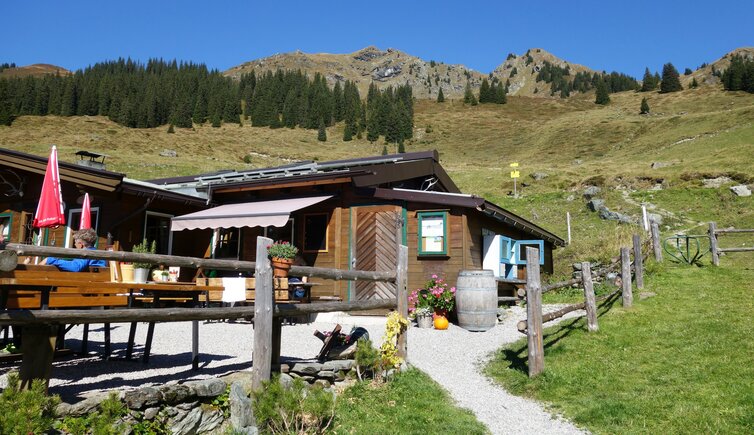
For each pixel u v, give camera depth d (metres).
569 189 38.94
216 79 167.12
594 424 6.03
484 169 58.78
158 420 4.98
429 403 6.67
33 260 10.98
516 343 10.02
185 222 13.80
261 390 5.59
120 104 126.25
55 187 7.88
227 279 6.96
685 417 5.87
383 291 13.98
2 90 104.38
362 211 14.71
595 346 8.94
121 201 14.50
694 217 27.92
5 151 14.71
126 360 7.21
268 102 139.12
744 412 5.81
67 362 7.06
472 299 11.84
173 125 120.75
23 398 3.82
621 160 64.62
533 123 114.75
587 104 141.12
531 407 6.77
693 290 12.31
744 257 17.64
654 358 8.02
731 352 7.80
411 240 14.30
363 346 7.16
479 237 15.29
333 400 5.94
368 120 136.25
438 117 136.75
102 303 5.88
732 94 114.44
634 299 11.98
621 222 28.56
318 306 6.73
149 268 6.86
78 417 4.47
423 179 17.73
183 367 6.81
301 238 15.28
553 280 18.81
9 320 3.85
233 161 81.12
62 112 124.25
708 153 55.75
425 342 10.55
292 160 91.94
